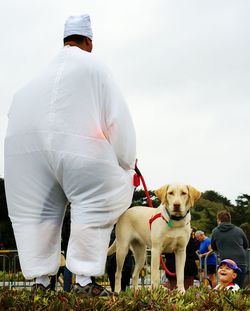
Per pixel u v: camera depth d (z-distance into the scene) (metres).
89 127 6.32
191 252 10.69
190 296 6.23
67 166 6.27
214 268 13.97
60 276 13.09
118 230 9.05
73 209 6.35
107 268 10.82
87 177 6.27
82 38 6.88
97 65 6.47
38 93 6.49
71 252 6.30
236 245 11.70
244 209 46.00
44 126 6.37
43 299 5.66
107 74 6.49
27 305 5.36
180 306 5.60
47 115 6.38
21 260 6.51
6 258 15.48
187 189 8.43
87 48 6.93
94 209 6.29
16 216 6.56
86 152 6.27
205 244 14.36
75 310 5.30
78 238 6.27
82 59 6.49
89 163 6.25
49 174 6.43
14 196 6.55
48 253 6.52
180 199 8.30
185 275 10.69
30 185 6.48
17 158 6.51
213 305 5.79
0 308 5.33
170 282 10.34
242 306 5.81
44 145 6.34
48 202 6.52
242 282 11.68
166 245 8.56
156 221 8.52
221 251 11.78
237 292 6.74
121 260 8.98
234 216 45.41
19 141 6.50
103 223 6.33
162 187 8.50
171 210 8.31
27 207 6.51
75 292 6.21
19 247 6.52
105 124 6.43
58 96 6.39
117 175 6.38
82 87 6.38
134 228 8.98
